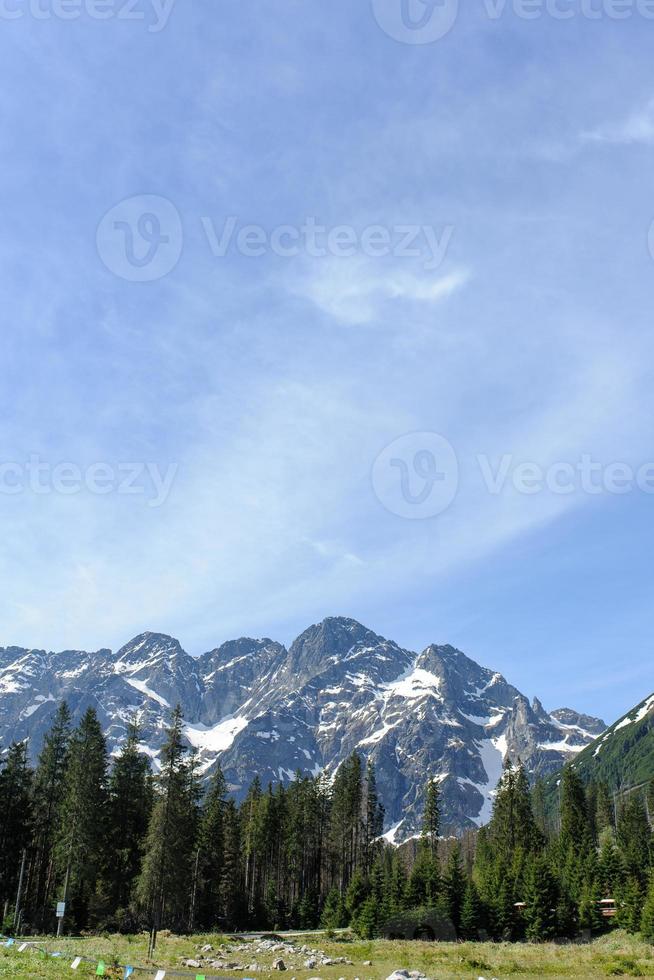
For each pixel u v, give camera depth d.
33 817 75.56
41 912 69.62
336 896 90.38
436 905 77.31
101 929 68.50
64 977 26.89
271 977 38.06
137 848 79.19
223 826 96.94
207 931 81.69
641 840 120.69
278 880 107.38
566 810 126.06
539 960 51.72
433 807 111.81
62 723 79.69
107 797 79.69
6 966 27.94
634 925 74.06
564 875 99.31
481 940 73.19
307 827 108.19
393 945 61.81
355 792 111.56
